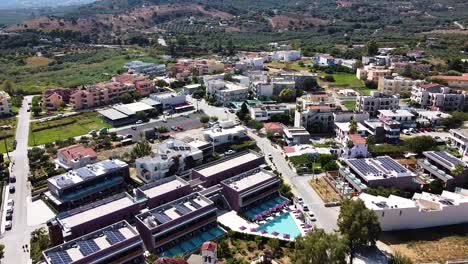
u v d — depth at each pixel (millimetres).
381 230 124312
